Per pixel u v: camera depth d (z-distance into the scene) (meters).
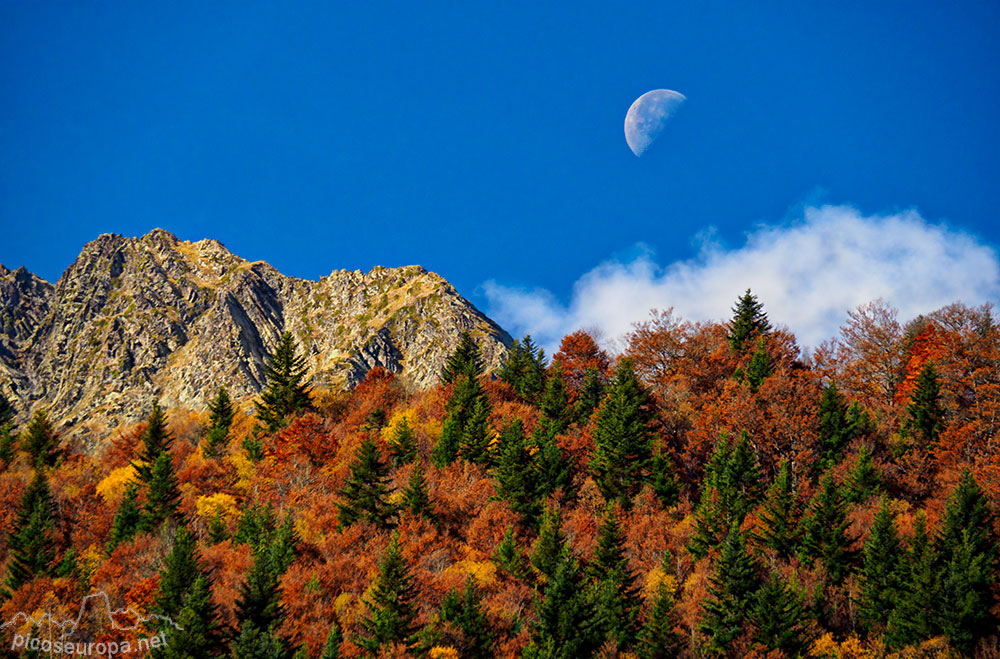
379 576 50.72
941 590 44.56
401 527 59.41
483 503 61.84
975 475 55.28
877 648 43.69
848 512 55.62
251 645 42.94
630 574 50.72
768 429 64.88
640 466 64.94
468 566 53.50
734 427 67.06
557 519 54.28
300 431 81.44
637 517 59.56
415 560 54.66
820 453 64.31
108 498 77.31
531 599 50.06
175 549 52.25
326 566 54.22
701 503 57.09
